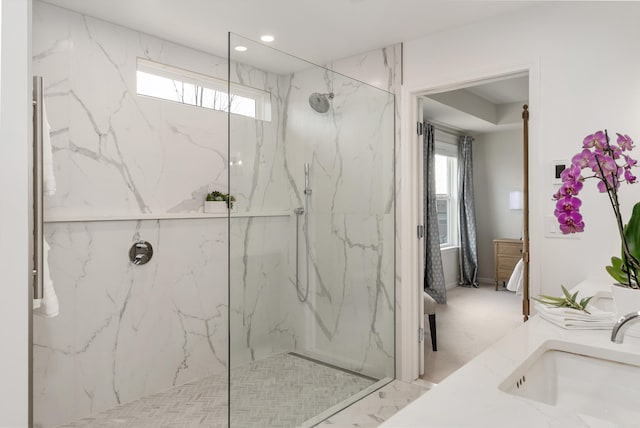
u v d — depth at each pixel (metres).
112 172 2.67
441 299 5.32
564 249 2.34
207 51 3.16
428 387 2.96
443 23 2.69
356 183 2.92
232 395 2.19
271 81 2.37
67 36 2.47
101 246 2.61
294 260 2.54
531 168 2.45
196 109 3.13
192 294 3.07
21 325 1.42
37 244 1.50
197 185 3.13
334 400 2.70
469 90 5.15
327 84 2.69
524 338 1.31
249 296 2.29
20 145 1.42
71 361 2.48
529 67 2.46
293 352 2.51
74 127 2.50
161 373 2.90
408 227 3.06
